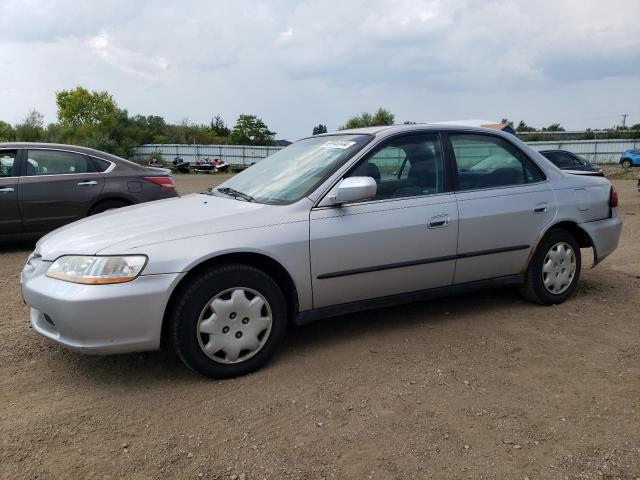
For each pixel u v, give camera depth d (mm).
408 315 4523
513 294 5066
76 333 3111
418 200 3980
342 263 3691
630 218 11102
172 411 3002
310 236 3568
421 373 3430
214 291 3293
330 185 3730
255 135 70812
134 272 3131
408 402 3062
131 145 48625
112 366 3592
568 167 17703
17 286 5633
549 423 2838
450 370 3469
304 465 2506
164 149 48094
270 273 3654
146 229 3373
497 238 4297
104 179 7711
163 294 3166
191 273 3311
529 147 4676
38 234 7445
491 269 4355
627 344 3879
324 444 2666
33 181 7324
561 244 4691
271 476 2434
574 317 4449
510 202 4355
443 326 4258
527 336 4039
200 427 2838
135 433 2785
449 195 4125
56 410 3023
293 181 3914
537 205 4480
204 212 3650
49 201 7367
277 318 3514
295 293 3596
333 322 4379
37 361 3682
